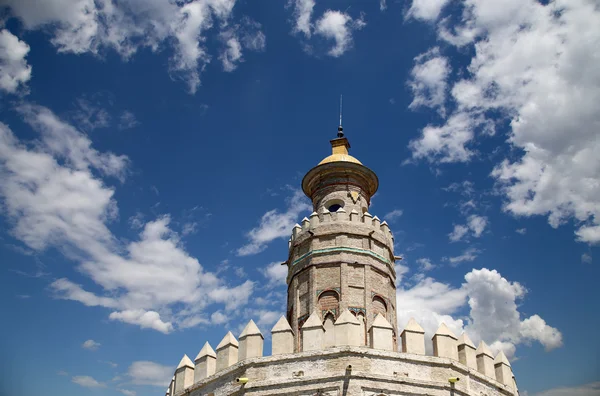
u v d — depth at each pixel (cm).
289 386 3884
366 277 4844
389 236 5300
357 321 4059
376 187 5612
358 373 3803
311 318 4150
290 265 5197
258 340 4178
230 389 4078
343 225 5025
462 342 4316
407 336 4138
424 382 3912
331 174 5472
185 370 4584
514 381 4566
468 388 4088
